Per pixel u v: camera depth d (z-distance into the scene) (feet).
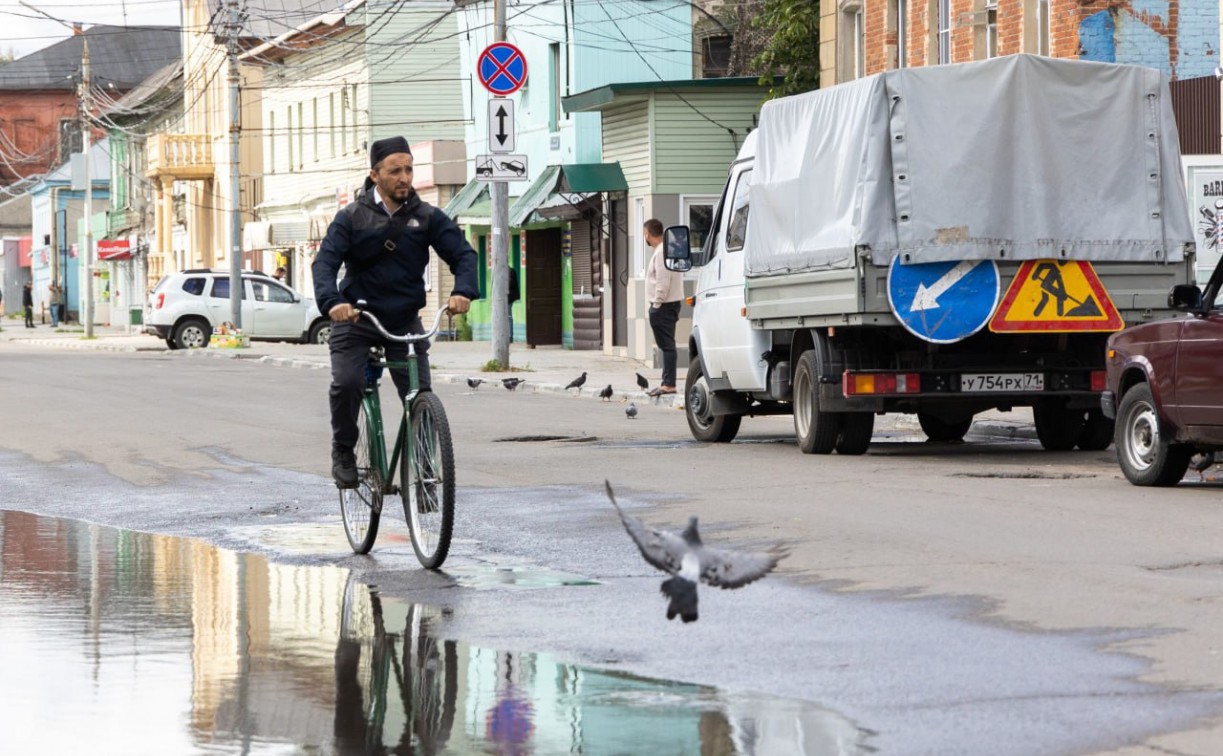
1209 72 156.04
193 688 44.47
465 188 283.38
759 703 41.86
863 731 38.96
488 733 39.42
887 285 96.84
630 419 135.13
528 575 62.03
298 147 386.93
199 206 456.86
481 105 294.46
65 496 91.09
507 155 188.14
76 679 45.60
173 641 50.78
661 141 214.90
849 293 97.81
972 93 98.32
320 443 115.85
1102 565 60.13
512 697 42.93
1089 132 100.22
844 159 98.99
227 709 42.09
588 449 109.91
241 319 293.23
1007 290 98.58
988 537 67.05
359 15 341.21
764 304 107.65
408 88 338.75
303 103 381.81
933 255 97.25
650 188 215.31
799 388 105.50
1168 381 82.53
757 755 37.09
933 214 97.45
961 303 97.91
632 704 41.98
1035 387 100.12
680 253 118.93
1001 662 45.83
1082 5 154.81
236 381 189.98
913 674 44.65
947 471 93.04
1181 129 149.28
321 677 45.62
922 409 105.40
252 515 81.41
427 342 66.13
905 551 64.18
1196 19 155.84
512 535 71.92
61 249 627.05
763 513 75.56
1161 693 42.11
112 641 50.83
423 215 65.26
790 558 63.52
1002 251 98.12
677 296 154.61
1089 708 40.70
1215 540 65.57
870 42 189.67
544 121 258.37
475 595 58.08
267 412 143.64
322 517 80.18
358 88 345.31
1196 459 90.89
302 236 382.01
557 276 267.59
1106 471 92.94
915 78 97.66
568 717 40.73
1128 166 101.04
